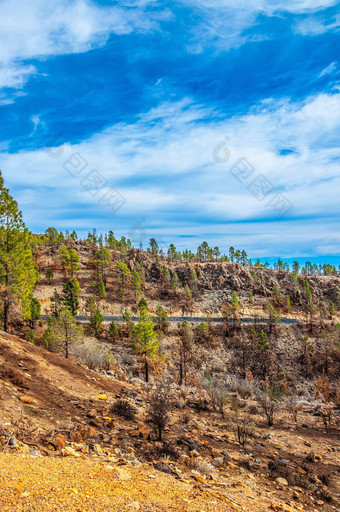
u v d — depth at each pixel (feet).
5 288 93.97
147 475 20.15
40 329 199.93
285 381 200.64
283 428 52.47
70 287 231.91
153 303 344.69
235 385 87.10
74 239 512.63
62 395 39.47
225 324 279.08
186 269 417.49
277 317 281.54
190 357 224.53
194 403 59.06
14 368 41.55
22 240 96.99
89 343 122.52
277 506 20.48
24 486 13.46
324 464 37.65
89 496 13.91
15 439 20.34
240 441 40.96
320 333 274.16
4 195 89.35
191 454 30.37
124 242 484.33
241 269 422.82
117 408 40.06
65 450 21.49
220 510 16.20
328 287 421.18
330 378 220.23
